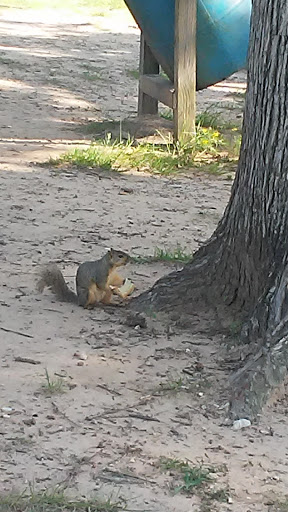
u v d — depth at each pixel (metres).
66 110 10.83
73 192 8.09
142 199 8.05
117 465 5.13
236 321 6.00
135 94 12.33
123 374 5.67
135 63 14.92
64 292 6.33
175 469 5.12
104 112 10.88
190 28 9.01
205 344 5.92
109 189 8.23
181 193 8.26
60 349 5.85
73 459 5.15
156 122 9.80
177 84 9.12
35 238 7.14
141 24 9.25
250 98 5.91
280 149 5.79
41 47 15.71
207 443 5.27
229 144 9.44
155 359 5.80
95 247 7.06
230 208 6.09
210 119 10.21
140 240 7.23
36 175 8.41
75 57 14.98
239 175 6.01
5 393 5.50
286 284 5.68
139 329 6.04
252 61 5.89
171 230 7.44
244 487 5.06
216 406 5.48
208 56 9.26
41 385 5.57
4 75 12.73
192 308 6.13
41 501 4.94
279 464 5.18
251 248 5.93
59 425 5.32
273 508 4.98
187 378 5.66
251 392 5.48
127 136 9.53
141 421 5.37
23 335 5.96
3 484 5.02
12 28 17.70
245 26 9.17
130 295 6.37
